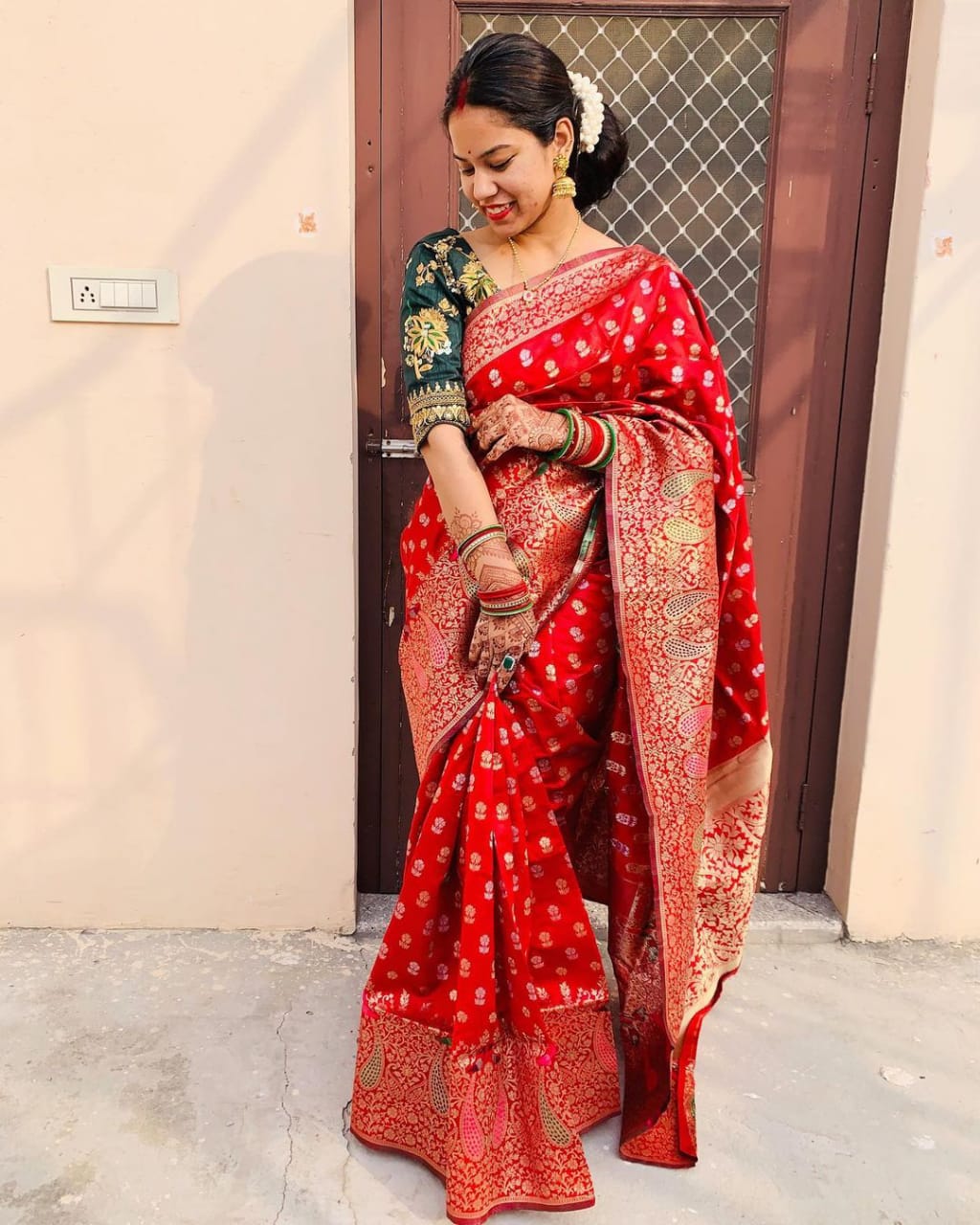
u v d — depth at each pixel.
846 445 2.21
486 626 1.49
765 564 2.26
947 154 1.95
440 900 1.59
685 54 2.08
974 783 2.20
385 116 2.07
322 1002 2.00
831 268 2.14
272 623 2.10
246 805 2.18
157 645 2.11
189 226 1.94
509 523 1.51
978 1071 1.86
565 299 1.49
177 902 2.22
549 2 2.03
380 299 2.14
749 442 2.23
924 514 2.08
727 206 2.15
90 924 2.22
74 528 2.05
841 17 2.04
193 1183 1.56
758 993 2.08
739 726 1.78
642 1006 1.73
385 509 2.22
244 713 2.14
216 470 2.04
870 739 2.17
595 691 1.62
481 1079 1.51
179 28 1.88
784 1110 1.75
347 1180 1.58
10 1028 1.89
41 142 1.91
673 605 1.55
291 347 1.99
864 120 2.08
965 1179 1.61
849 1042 1.93
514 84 1.37
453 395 1.49
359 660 2.29
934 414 2.04
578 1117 1.69
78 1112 1.69
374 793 2.35
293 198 1.94
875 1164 1.64
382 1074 1.63
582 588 1.57
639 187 2.14
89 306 1.96
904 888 2.26
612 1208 1.55
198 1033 1.90
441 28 2.04
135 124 1.91
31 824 2.17
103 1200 1.52
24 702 2.12
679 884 1.61
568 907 1.64
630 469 1.52
